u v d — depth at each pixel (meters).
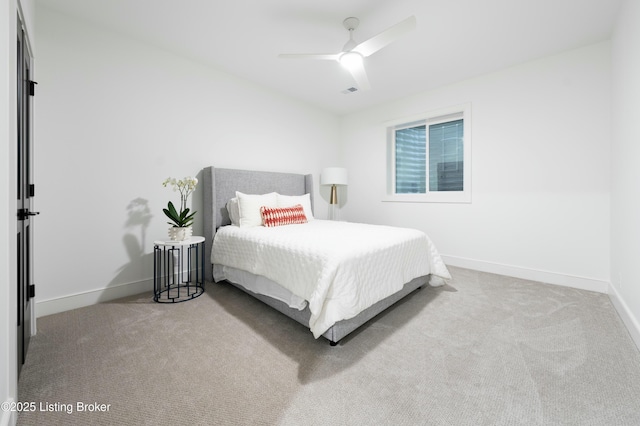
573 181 2.70
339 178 4.22
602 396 1.24
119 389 1.30
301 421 1.12
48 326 1.92
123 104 2.48
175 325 1.96
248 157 3.49
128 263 2.54
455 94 3.47
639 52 1.69
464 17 2.20
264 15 2.21
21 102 1.52
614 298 2.24
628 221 1.92
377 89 3.70
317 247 1.86
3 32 1.04
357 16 2.21
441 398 1.24
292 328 1.93
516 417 1.13
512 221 3.07
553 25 2.30
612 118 2.38
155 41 2.58
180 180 2.75
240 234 2.54
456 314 2.13
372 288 1.88
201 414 1.16
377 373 1.43
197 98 2.98
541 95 2.85
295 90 3.75
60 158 2.17
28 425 1.09
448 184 3.76
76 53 2.23
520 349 1.63
